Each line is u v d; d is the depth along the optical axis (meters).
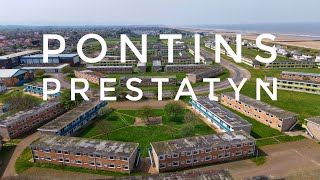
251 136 77.69
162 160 64.94
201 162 68.62
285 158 71.69
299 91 134.25
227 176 53.22
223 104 116.62
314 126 82.56
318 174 64.25
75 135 86.31
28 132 89.44
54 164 69.50
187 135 82.25
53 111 102.12
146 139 83.44
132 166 66.31
